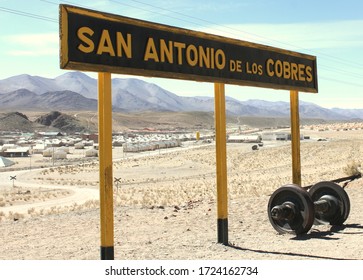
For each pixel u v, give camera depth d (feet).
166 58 42.27
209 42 47.37
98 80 36.76
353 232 51.37
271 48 56.18
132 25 39.11
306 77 62.80
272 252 43.11
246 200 85.56
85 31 35.42
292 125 61.98
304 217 49.34
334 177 153.58
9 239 62.28
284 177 258.37
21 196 255.91
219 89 49.11
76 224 74.18
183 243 50.19
